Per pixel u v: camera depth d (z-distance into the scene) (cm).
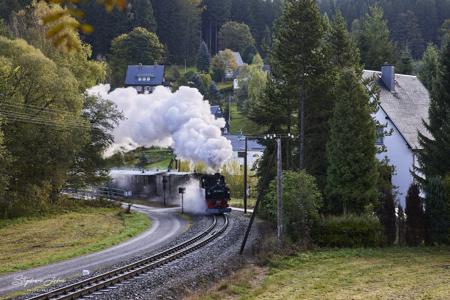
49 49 5419
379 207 3625
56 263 2712
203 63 14675
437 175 3506
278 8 17700
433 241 3288
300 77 4425
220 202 4956
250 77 12400
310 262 2741
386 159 4241
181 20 15075
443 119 3844
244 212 5122
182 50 15025
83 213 5078
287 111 4631
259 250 2967
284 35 4403
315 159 4441
